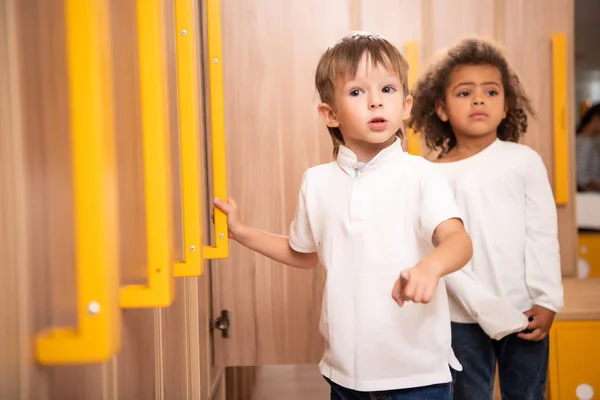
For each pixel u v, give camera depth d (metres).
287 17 1.65
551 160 1.71
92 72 0.53
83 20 0.52
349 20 1.65
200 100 1.45
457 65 1.37
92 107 0.53
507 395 1.28
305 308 1.67
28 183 0.52
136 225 0.82
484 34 1.67
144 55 0.67
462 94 1.34
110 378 0.72
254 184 1.66
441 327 0.93
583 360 1.52
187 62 0.88
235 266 1.67
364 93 0.93
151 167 0.67
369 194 0.93
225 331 1.68
